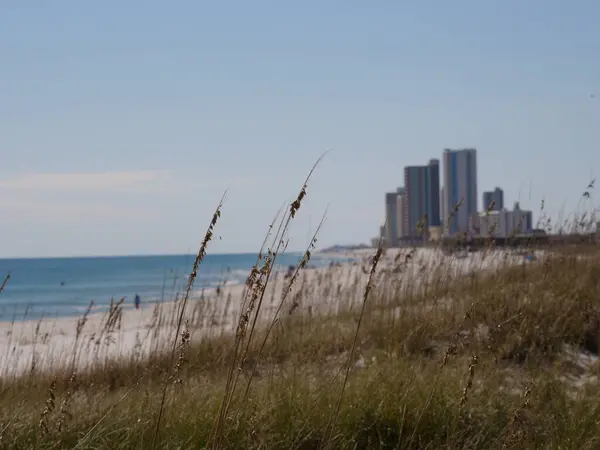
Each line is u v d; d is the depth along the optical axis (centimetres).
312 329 1026
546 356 866
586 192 1247
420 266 1166
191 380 751
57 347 1390
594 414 639
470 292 1064
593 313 983
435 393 631
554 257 1246
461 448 573
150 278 8338
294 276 445
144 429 541
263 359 877
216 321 1184
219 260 16400
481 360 790
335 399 608
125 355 1067
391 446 578
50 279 9169
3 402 661
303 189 411
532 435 599
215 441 441
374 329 970
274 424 568
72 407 624
